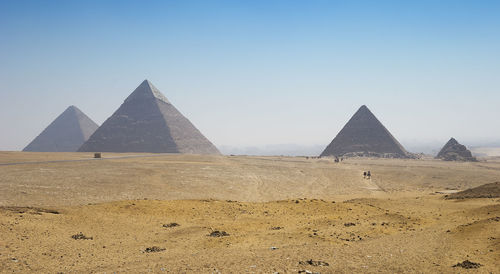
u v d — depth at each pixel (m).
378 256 21.59
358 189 94.38
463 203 54.22
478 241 25.08
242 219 38.91
